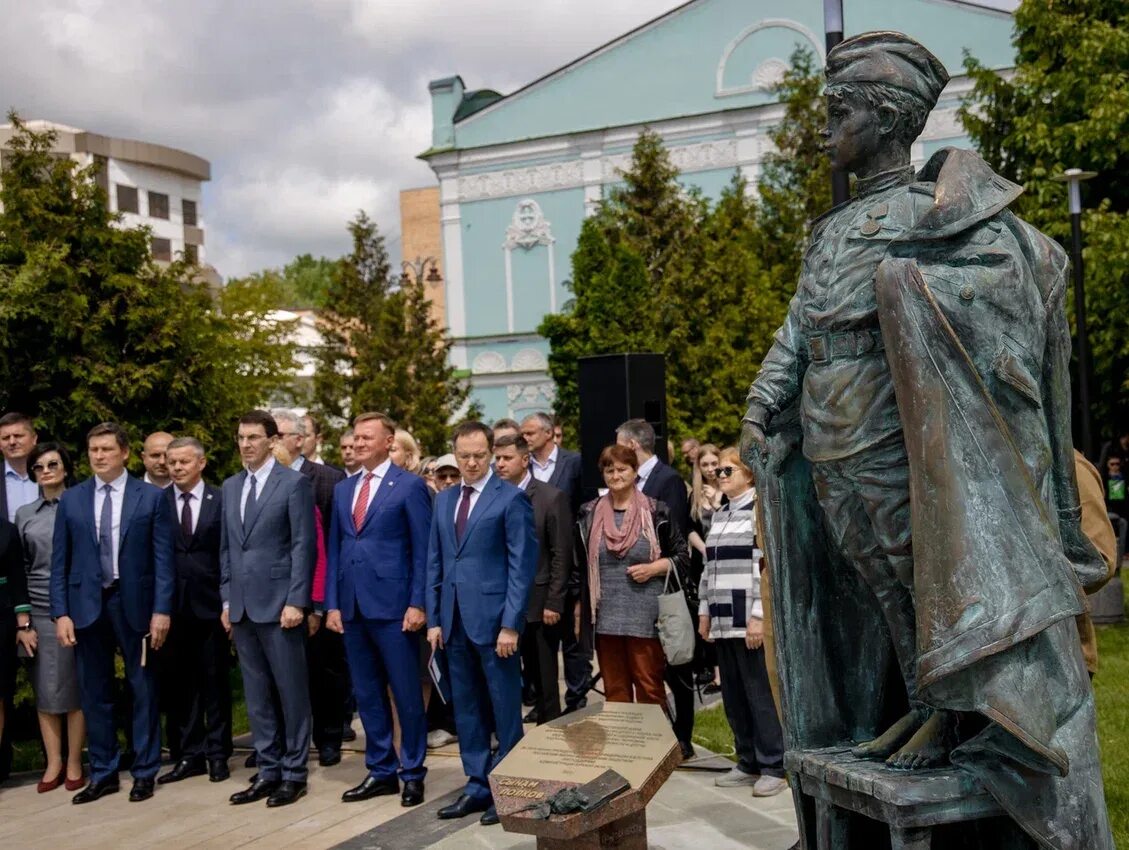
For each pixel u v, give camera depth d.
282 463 8.04
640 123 31.31
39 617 7.34
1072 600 2.51
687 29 31.20
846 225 2.89
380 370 23.30
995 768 2.57
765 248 23.30
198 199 57.91
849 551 2.88
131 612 6.96
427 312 24.08
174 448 7.46
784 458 3.03
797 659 3.00
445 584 6.18
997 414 2.56
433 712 8.23
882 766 2.75
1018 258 2.70
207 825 6.30
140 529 7.01
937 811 2.57
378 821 6.16
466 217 33.28
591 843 4.25
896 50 2.89
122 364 9.70
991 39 28.31
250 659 6.82
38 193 9.59
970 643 2.45
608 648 6.76
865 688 3.08
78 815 6.65
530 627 7.19
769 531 3.01
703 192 30.84
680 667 6.84
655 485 7.23
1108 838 2.57
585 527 7.38
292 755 6.73
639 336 19.59
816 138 23.78
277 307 22.73
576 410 20.77
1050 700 2.52
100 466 7.01
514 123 32.84
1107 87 17.45
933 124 28.50
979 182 2.73
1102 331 17.88
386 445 6.72
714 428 18.98
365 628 6.57
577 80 32.19
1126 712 7.31
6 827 6.47
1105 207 17.72
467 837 5.63
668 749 4.46
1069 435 2.82
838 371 2.79
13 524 7.28
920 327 2.58
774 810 5.64
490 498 6.19
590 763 4.45
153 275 10.15
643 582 6.57
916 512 2.56
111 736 7.10
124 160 53.53
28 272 9.13
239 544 6.82
